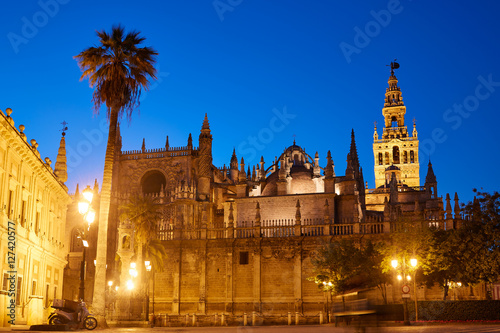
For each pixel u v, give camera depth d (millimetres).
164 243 84500
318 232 81438
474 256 64562
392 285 72188
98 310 38938
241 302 80688
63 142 68938
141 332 34125
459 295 73000
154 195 102438
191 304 82125
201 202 96688
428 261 65000
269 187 97625
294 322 67188
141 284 65938
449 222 75438
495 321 46219
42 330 34438
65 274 90938
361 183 110688
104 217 40344
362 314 19703
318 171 99188
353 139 113188
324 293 77875
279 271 80500
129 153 103000
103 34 42656
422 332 28828
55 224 57219
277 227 81688
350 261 67688
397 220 76438
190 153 100312
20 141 40906
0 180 38250
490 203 65250
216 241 83312
